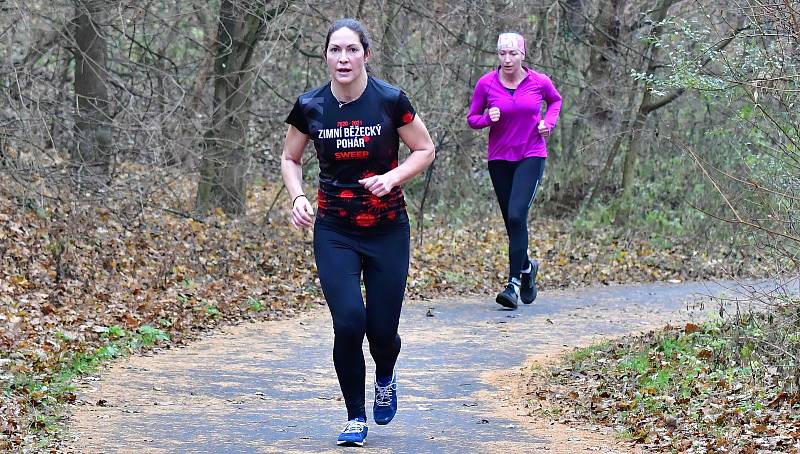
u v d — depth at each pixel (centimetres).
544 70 3500
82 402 1245
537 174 1980
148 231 2562
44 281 2038
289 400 1309
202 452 1018
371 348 1063
